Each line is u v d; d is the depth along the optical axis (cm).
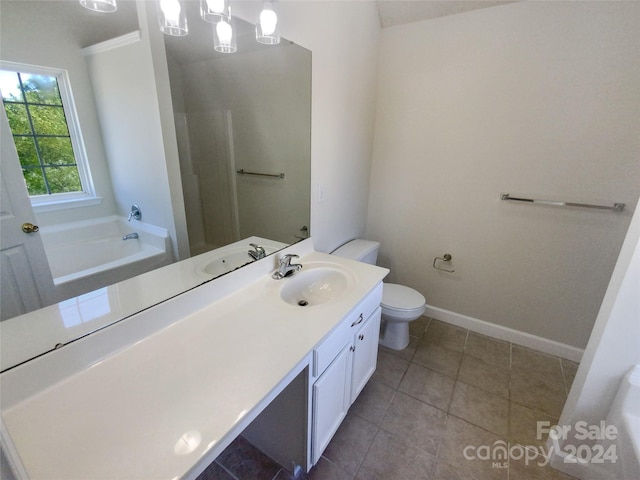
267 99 144
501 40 187
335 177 207
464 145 215
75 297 88
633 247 110
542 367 205
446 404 174
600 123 172
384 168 251
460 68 203
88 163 88
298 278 156
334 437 152
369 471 136
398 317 203
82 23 82
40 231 81
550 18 172
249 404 78
